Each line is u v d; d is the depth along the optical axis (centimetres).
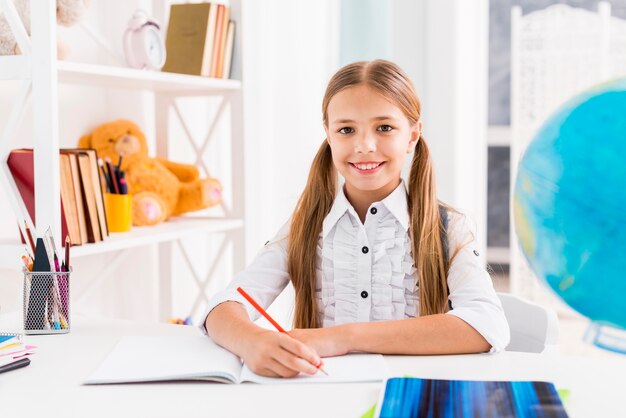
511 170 267
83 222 142
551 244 147
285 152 228
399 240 115
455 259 112
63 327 107
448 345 93
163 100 197
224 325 97
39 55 126
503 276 273
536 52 261
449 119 235
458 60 234
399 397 75
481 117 254
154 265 204
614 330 189
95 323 115
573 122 145
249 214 223
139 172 177
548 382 79
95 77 150
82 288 178
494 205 271
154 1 193
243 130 190
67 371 88
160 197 178
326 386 81
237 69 190
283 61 226
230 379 83
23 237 132
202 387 81
